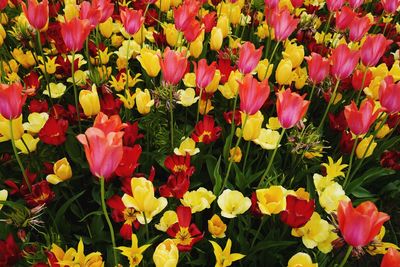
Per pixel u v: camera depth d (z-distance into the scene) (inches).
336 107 49.2
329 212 34.2
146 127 42.6
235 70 47.3
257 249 34.5
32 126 39.7
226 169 40.9
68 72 46.4
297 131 40.6
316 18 63.3
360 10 77.1
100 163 25.6
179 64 36.0
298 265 28.0
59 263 28.7
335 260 36.4
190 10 45.8
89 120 43.4
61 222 36.7
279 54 58.0
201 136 40.6
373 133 43.8
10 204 33.3
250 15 63.6
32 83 45.1
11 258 31.5
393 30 67.1
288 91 31.8
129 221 33.4
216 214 36.6
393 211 47.8
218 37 47.6
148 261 34.1
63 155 42.3
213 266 37.3
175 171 35.5
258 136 38.5
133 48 50.5
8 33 54.4
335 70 40.1
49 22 55.9
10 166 41.3
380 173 43.0
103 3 44.1
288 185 41.9
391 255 24.4
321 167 40.9
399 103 36.6
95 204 41.0
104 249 37.3
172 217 34.2
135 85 50.3
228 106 48.1
